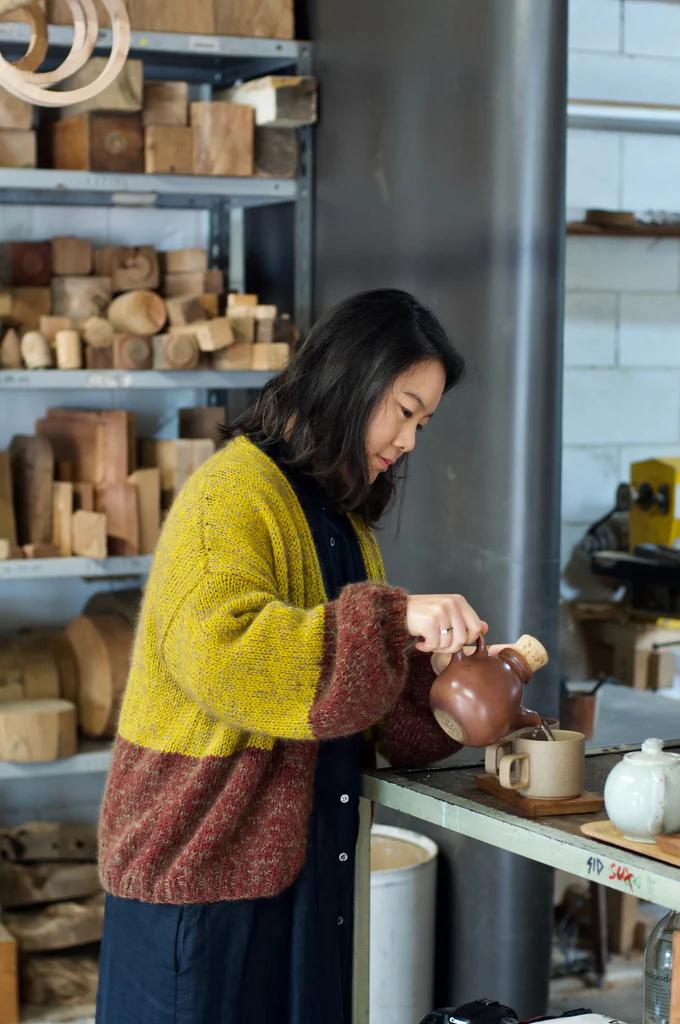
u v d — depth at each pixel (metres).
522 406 2.72
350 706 1.51
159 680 1.67
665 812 1.48
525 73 2.66
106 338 3.13
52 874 3.24
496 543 2.77
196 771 1.63
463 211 2.82
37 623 3.59
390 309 1.73
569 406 4.45
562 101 2.68
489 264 2.75
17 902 3.21
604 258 4.43
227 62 3.60
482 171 2.76
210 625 1.52
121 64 1.65
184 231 3.69
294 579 1.69
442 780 1.84
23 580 3.57
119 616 3.35
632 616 4.19
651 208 4.51
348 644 1.52
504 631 2.77
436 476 2.92
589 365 4.45
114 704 3.19
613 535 4.42
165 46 3.19
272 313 3.25
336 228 3.28
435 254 2.91
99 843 1.75
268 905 1.70
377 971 2.76
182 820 1.64
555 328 2.72
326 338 1.73
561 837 1.55
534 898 2.81
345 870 1.81
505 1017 1.75
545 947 2.84
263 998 1.71
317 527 1.76
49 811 3.61
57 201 3.48
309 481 1.78
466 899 2.88
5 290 3.21
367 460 1.76
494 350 2.75
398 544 3.05
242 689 1.52
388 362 1.69
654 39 4.43
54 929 3.16
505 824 1.62
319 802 1.77
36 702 3.16
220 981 1.66
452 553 2.89
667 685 4.14
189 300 3.19
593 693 3.60
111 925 1.73
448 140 2.85
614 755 1.99
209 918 1.65
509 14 2.68
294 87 3.24
